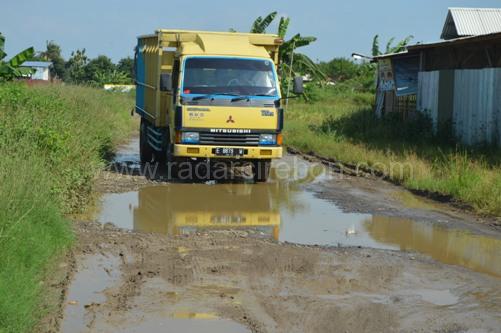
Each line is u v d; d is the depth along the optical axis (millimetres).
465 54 18500
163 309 5961
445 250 8312
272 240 8539
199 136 12359
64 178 9648
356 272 7230
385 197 11852
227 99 12414
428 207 11016
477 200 10789
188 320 5719
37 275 6430
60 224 7797
